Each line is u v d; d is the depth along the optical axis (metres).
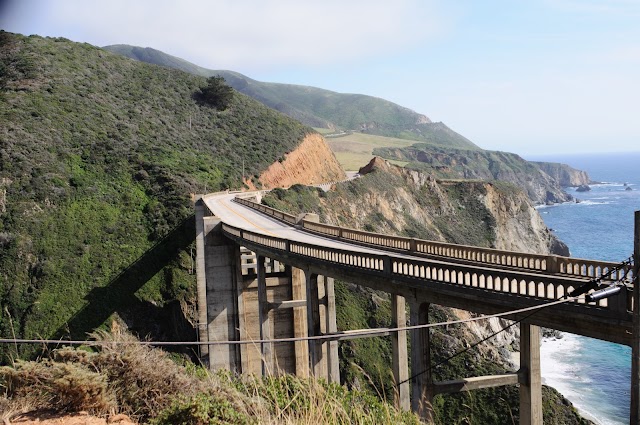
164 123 98.75
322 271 25.62
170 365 11.24
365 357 49.53
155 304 57.31
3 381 10.21
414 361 19.23
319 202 91.69
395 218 108.44
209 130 105.44
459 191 130.12
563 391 56.56
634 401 11.81
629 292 12.63
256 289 42.12
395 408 13.42
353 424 10.27
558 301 13.72
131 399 10.27
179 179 74.06
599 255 127.81
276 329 39.19
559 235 158.25
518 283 15.59
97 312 54.50
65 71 99.50
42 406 9.91
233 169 90.00
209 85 119.25
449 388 17.89
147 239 63.69
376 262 21.73
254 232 33.41
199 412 9.27
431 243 24.69
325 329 30.25
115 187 70.94
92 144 78.44
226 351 41.09
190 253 62.19
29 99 84.25
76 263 58.44
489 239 120.81
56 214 63.34
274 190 85.31
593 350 69.50
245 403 10.34
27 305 53.75
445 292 17.84
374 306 57.09
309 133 125.44
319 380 12.65
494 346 60.28
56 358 10.67
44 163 70.06
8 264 56.75
